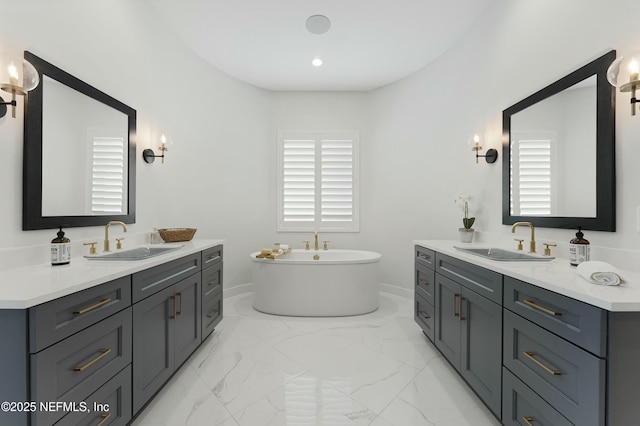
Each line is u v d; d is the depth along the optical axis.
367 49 3.26
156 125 2.74
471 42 2.85
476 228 2.78
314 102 4.30
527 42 2.12
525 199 2.11
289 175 4.29
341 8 2.63
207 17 2.77
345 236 4.27
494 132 2.52
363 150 4.27
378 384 1.97
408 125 3.80
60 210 1.72
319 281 3.23
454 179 3.14
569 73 1.75
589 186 1.60
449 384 1.97
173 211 3.01
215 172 3.62
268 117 4.28
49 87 1.66
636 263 1.37
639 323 0.96
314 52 3.32
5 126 1.43
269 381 2.00
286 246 3.82
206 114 3.49
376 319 3.14
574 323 1.08
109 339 1.35
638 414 0.96
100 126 2.05
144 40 2.56
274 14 2.71
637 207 1.37
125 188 2.30
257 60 3.49
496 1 2.47
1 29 1.41
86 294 1.21
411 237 3.76
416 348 2.48
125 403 1.45
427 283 2.54
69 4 1.79
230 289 3.84
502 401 1.51
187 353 2.13
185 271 2.11
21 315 0.98
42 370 1.00
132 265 1.55
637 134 1.37
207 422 1.60
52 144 1.67
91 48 1.97
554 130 1.85
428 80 3.54
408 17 2.74
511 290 1.44
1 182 1.41
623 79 1.43
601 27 1.56
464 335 1.90
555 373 1.15
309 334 2.76
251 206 4.09
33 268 1.48
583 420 1.03
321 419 1.63
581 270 1.29
